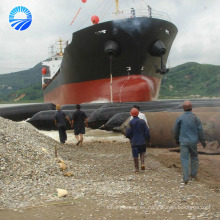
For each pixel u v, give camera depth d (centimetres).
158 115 1166
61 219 396
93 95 2392
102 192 521
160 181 606
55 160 745
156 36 2156
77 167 734
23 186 551
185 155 597
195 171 614
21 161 666
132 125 709
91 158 880
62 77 2791
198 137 606
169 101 1902
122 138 1348
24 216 405
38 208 439
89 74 2366
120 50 2139
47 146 900
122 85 2233
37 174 629
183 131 603
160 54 2205
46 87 4403
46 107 2292
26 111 2297
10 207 443
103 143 1227
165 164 791
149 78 2334
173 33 2342
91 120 1675
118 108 1689
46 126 1820
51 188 546
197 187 555
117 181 612
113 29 2047
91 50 2209
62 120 1188
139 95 2206
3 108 2344
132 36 2067
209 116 1082
